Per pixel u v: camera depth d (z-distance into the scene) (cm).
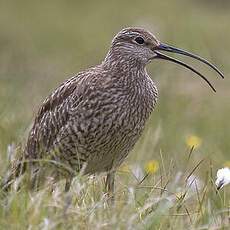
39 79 2378
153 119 1975
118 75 1314
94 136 1291
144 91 1323
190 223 1152
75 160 1304
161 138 1767
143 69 1340
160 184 1334
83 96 1294
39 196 1124
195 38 3303
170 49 1358
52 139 1329
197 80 2591
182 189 1280
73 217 1093
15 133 1542
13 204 1107
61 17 4194
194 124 2114
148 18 4031
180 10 4391
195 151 1739
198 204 1222
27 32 3722
